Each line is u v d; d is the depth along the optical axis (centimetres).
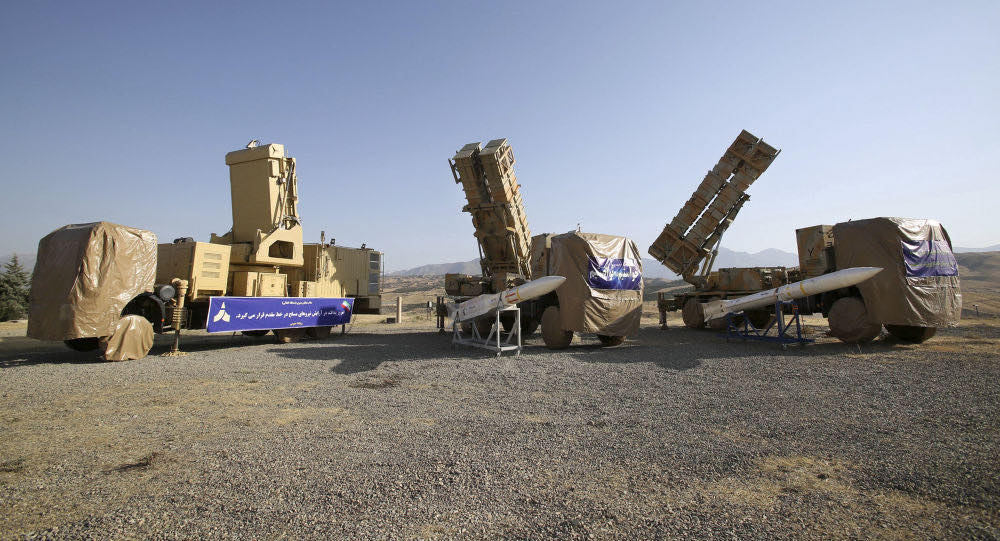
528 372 962
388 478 415
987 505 349
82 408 676
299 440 527
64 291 1059
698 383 831
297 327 1559
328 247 1786
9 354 1245
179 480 413
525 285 1251
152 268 1203
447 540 309
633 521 334
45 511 353
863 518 334
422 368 1016
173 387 822
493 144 1614
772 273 1742
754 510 349
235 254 1470
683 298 2145
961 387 742
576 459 462
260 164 1530
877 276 1228
